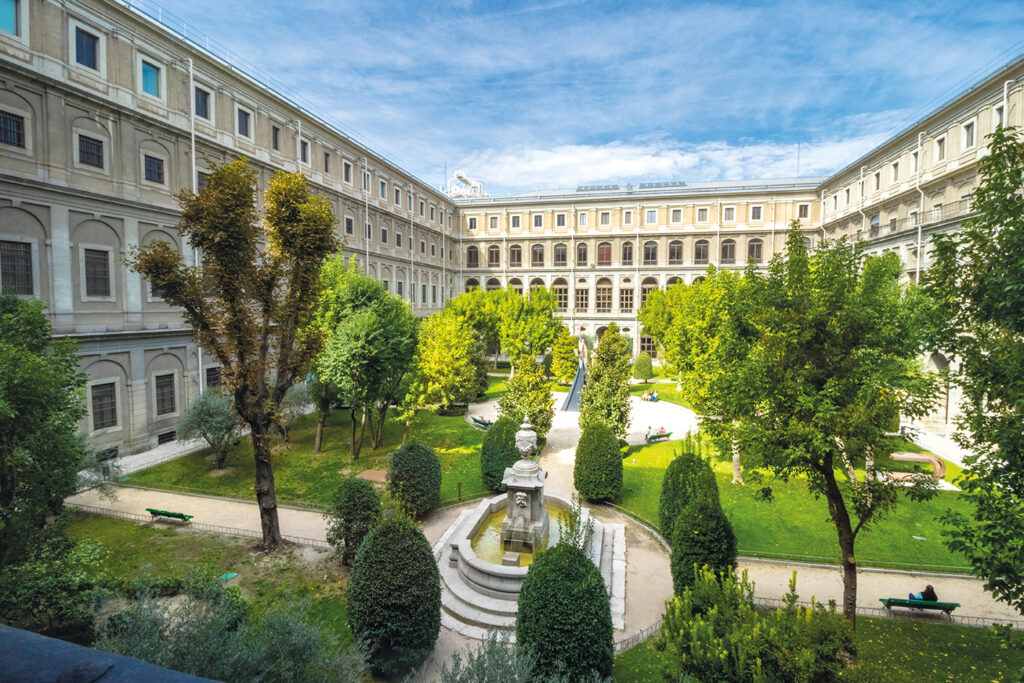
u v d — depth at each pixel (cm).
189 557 1652
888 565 1653
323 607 1405
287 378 1866
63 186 2370
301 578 1547
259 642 827
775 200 6359
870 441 1140
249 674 782
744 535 1870
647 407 4191
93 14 2495
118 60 2612
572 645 1027
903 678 1138
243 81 3419
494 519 1877
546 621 1048
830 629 777
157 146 2855
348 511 1570
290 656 847
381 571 1161
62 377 1412
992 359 930
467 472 2519
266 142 3691
